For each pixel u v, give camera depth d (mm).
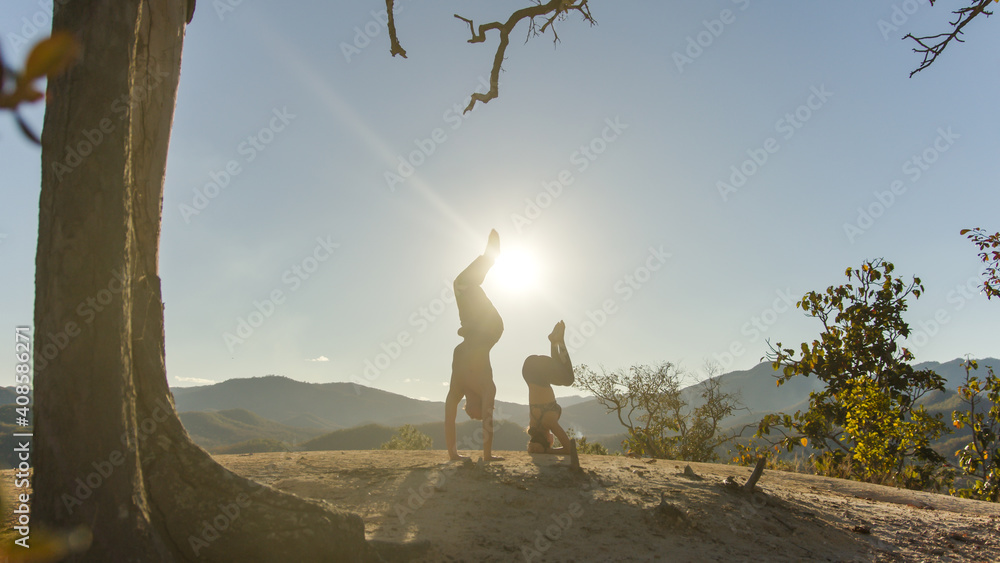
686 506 5559
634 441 21781
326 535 3504
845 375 18203
